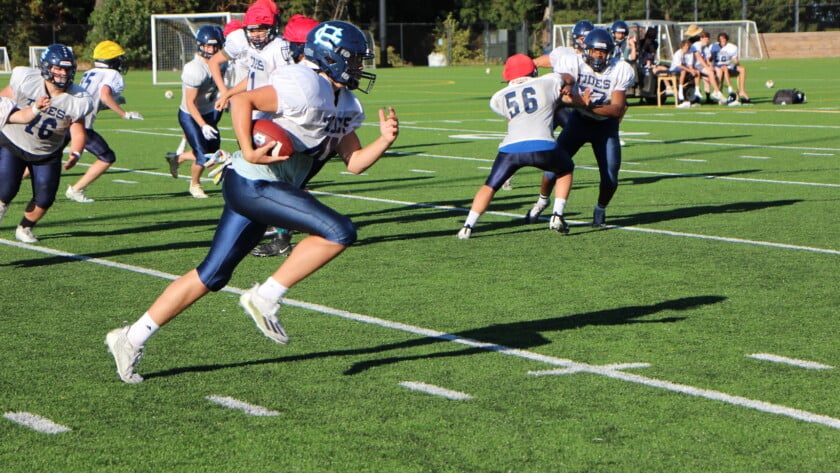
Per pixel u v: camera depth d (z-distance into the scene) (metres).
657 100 48.47
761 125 36.91
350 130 9.30
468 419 8.47
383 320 11.70
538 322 11.55
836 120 38.16
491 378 9.55
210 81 20.61
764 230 17.27
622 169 25.91
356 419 8.48
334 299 12.72
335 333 11.16
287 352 10.45
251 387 9.33
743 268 14.34
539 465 7.52
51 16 102.25
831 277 13.73
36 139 14.98
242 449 7.85
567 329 11.25
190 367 9.95
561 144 17.38
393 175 25.28
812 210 19.25
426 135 35.31
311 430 8.24
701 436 8.07
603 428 8.25
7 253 15.76
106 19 92.69
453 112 45.72
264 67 16.97
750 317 11.71
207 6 96.44
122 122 42.50
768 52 105.62
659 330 11.18
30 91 14.57
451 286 13.38
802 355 10.23
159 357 10.27
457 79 76.56
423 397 9.02
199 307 12.33
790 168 25.50
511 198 21.39
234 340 10.90
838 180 23.22
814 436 8.06
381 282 13.64
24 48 96.75
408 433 8.16
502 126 38.53
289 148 8.79
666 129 36.19
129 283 13.70
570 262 14.84
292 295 12.95
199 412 8.68
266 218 8.96
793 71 77.12
